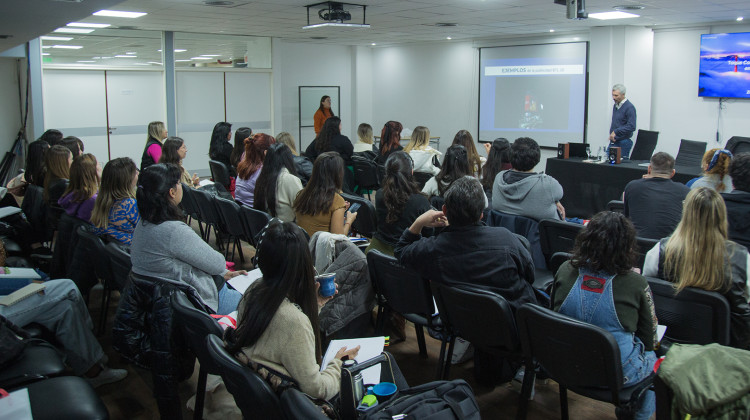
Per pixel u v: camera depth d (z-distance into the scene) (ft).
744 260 7.87
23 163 30.32
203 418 8.76
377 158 23.71
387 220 11.18
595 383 6.99
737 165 10.68
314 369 5.90
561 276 7.65
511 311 7.86
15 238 14.61
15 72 30.01
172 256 8.39
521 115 36.24
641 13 24.76
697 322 7.90
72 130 30.76
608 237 7.06
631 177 21.79
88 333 9.84
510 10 24.22
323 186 11.59
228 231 15.72
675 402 5.91
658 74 30.58
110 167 11.00
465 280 8.30
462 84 39.17
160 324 8.11
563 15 25.85
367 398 5.92
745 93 26.91
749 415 5.61
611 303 7.08
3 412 6.43
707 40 27.91
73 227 12.18
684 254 7.93
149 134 20.67
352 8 23.81
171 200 8.58
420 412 5.53
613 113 26.45
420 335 10.78
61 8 13.15
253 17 26.43
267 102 38.22
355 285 10.03
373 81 45.09
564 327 6.88
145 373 10.56
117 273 9.96
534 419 8.80
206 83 35.35
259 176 13.62
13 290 9.82
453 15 25.93
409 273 9.19
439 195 13.58
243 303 6.19
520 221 12.34
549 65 34.32
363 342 7.55
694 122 29.40
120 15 25.50
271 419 5.72
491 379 9.66
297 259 5.96
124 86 32.19
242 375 5.74
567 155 24.84
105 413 6.88
